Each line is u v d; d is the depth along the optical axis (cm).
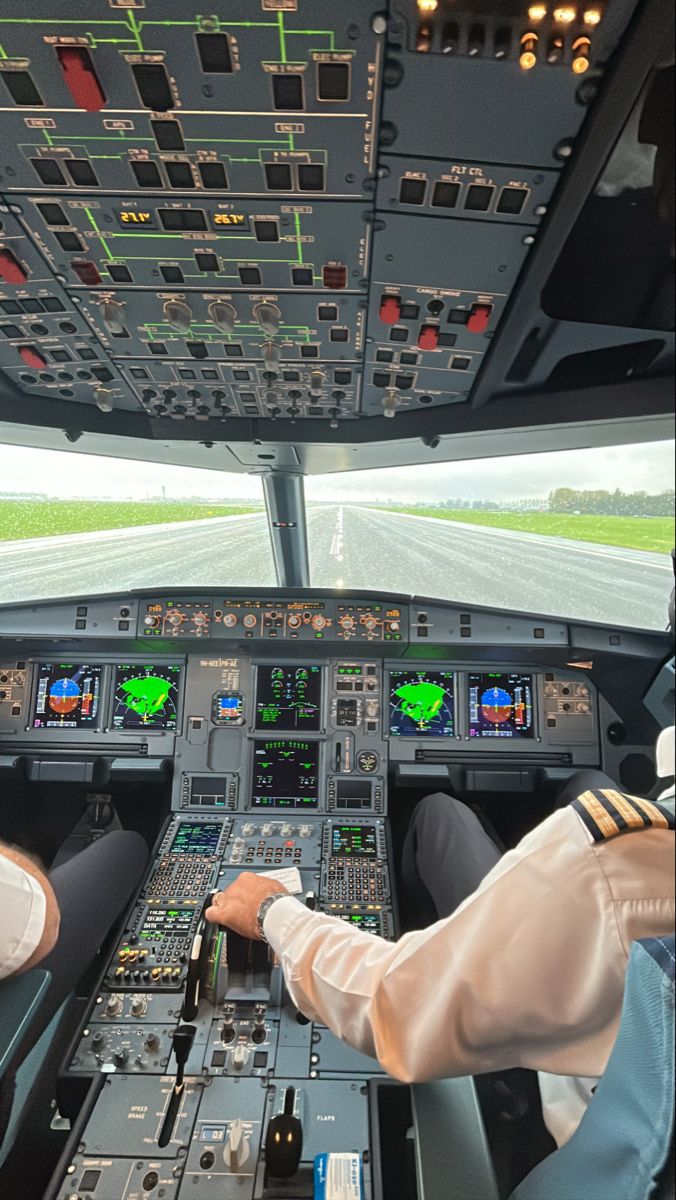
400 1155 184
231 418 304
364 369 253
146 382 269
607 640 332
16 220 174
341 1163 154
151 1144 165
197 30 120
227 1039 197
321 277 196
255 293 205
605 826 92
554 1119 131
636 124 148
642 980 79
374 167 153
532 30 118
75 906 221
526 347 235
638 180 175
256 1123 171
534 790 349
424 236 176
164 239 181
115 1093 180
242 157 151
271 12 117
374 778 343
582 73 126
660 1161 78
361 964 112
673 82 134
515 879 96
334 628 342
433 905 292
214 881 284
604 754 350
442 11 115
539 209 164
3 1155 154
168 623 343
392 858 302
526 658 349
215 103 137
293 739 348
